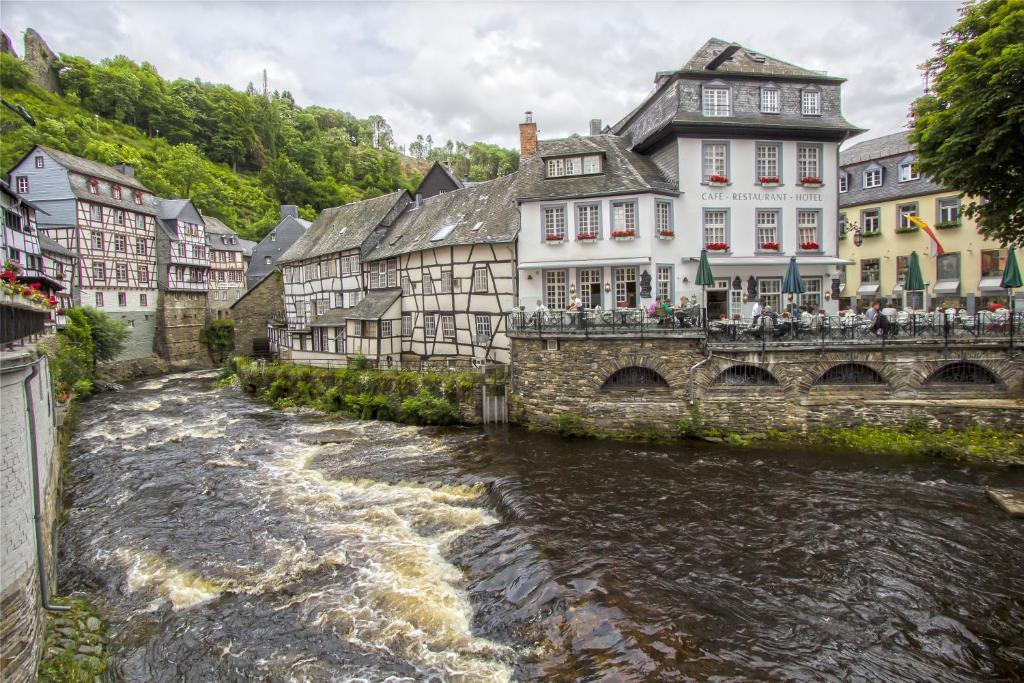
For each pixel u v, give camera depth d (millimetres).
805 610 8117
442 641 7840
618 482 13242
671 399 16609
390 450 17031
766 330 16016
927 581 8797
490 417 19266
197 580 9797
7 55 67438
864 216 27531
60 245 33875
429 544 10812
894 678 6734
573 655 7234
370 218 31719
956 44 15656
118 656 7844
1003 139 13898
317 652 7766
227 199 69375
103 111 77438
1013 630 7605
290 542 11062
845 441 15312
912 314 15625
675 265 19922
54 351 16594
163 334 42219
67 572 10258
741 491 12508
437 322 24594
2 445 6520
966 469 13406
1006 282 15438
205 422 22438
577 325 17219
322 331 30781
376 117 147625
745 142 20141
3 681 6230
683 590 8609
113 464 16672
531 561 9562
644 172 20484
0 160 48688
